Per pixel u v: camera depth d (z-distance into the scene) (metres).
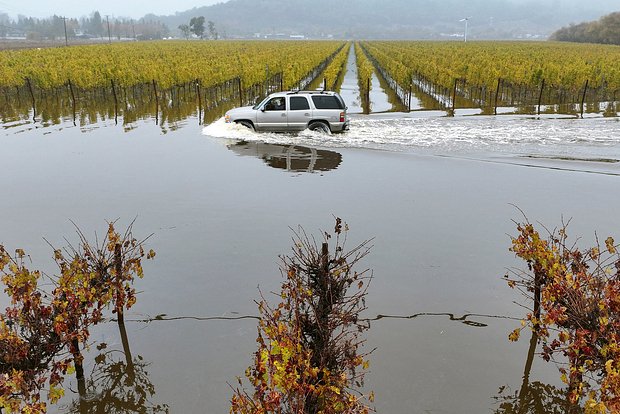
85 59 39.66
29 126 21.06
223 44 102.12
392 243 8.98
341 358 5.21
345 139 17.77
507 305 7.06
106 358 6.09
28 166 14.50
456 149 16.19
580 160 14.67
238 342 6.31
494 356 6.00
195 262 8.36
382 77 48.12
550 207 10.79
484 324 6.62
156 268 8.19
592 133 18.48
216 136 18.59
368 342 6.22
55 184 12.71
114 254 6.38
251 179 13.01
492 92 31.97
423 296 7.25
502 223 9.92
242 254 8.61
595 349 4.81
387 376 5.64
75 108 26.20
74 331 5.49
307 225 9.84
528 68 30.84
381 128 19.84
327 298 5.07
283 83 33.16
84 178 13.22
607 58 43.72
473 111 25.39
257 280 7.73
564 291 5.15
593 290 5.04
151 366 5.92
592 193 11.70
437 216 10.30
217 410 5.22
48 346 5.32
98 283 6.08
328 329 4.91
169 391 5.51
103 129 20.38
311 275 5.36
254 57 49.34
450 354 6.02
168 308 7.07
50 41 154.25
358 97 33.12
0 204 11.23
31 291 5.40
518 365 5.85
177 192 11.97
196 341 6.36
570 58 44.62
